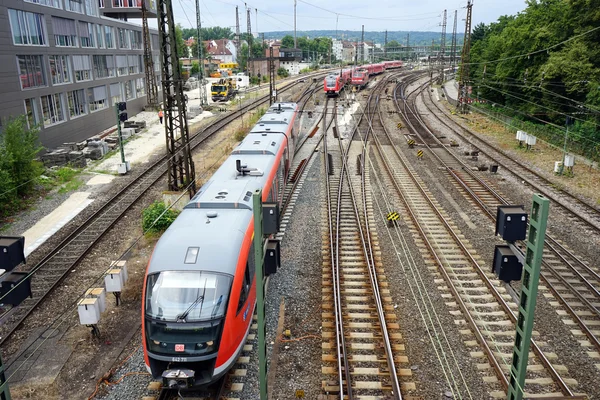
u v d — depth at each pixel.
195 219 11.54
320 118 42.88
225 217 11.62
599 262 15.24
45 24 29.95
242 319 9.99
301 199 21.39
